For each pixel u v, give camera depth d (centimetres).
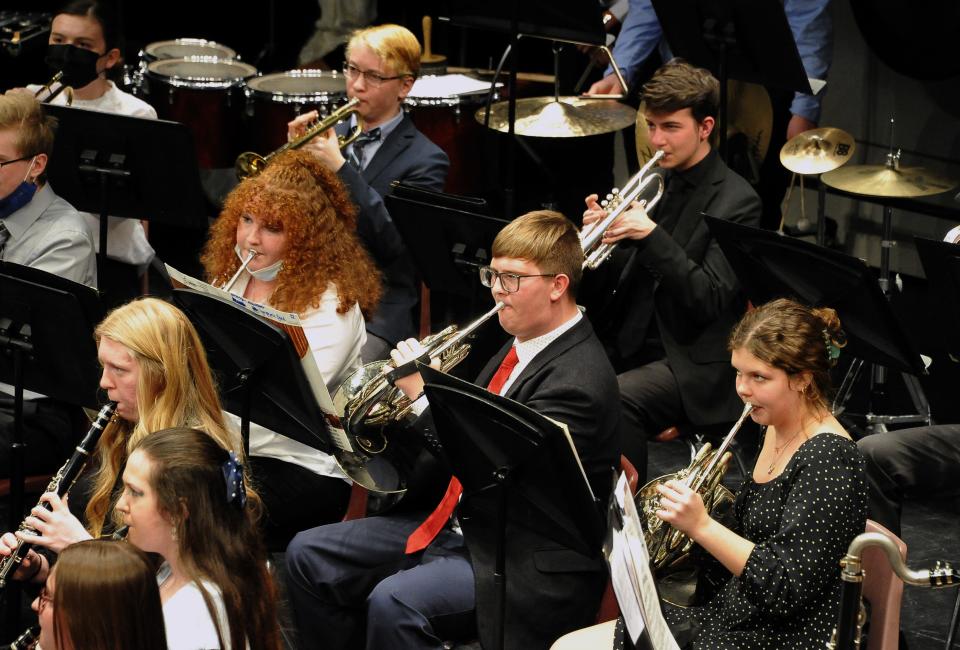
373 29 1484
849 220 2022
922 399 1502
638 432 1270
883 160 2000
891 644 848
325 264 1156
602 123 1722
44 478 1200
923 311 1852
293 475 1135
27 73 2098
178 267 1917
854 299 1118
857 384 1656
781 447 898
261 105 1808
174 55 1981
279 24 2438
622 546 780
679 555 939
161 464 738
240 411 1076
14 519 1117
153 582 672
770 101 1788
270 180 1157
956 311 1115
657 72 1302
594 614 988
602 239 1252
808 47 1767
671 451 1566
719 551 852
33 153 1233
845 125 2033
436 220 1255
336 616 1080
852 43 1991
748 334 882
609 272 1330
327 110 1795
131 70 1998
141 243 1523
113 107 1558
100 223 1357
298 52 2438
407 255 1441
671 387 1296
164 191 1309
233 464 751
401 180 1479
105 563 660
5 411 1202
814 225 1889
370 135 1498
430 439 1043
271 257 1151
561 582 970
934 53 1856
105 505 962
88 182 1325
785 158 1691
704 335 1291
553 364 995
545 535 919
